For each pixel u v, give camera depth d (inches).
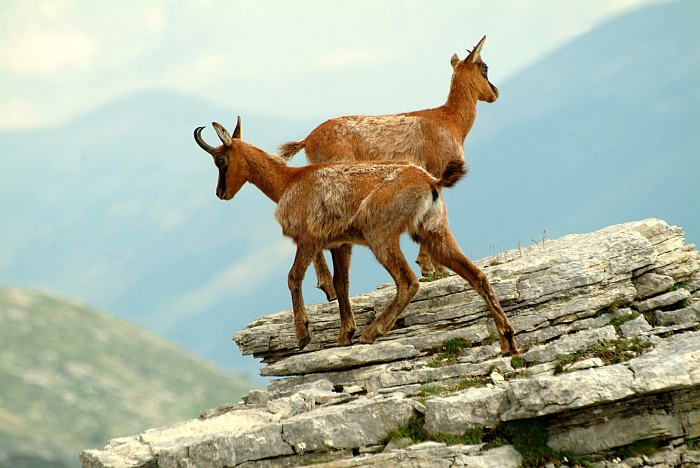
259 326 1777.8
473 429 1243.8
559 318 1475.1
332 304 1733.5
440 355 1491.1
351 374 1518.2
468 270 1448.1
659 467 1202.6
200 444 1338.6
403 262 1515.7
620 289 1503.4
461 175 1471.5
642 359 1261.1
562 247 1651.1
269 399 1558.8
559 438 1239.5
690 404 1227.2
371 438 1270.9
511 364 1397.6
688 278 1574.8
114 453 1416.1
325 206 1561.3
